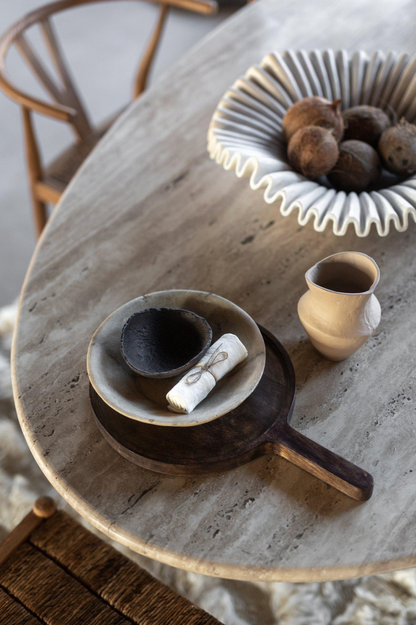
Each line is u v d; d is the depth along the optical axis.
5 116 3.53
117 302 1.27
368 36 1.79
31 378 1.17
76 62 3.93
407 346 1.19
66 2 2.14
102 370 1.08
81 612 1.19
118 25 4.24
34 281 1.30
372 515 1.02
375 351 1.18
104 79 3.76
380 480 1.05
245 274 1.30
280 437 1.07
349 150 1.26
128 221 1.40
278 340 1.20
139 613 1.20
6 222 2.90
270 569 0.98
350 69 1.48
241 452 1.06
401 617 1.61
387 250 1.32
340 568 0.98
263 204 1.41
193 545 1.00
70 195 1.45
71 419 1.12
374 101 1.47
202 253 1.33
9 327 2.33
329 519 1.02
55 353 1.20
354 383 1.15
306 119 1.30
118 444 1.07
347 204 1.23
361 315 1.08
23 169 3.18
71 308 1.26
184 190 1.45
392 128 1.27
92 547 1.27
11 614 1.20
